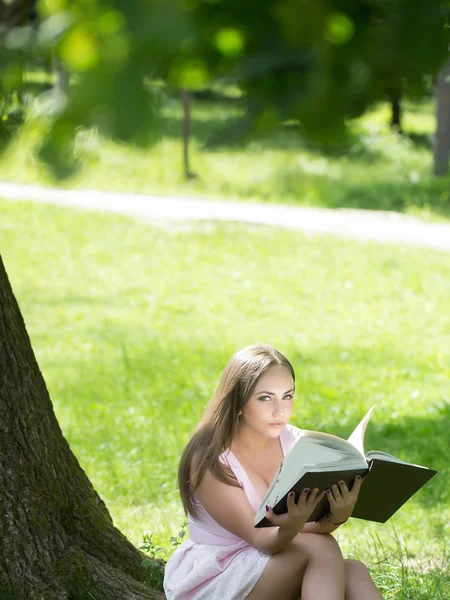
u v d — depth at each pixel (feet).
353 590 13.24
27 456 16.56
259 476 14.01
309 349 51.67
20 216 87.15
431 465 31.09
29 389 16.88
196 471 13.51
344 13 3.25
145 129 3.14
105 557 17.17
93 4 3.08
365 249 78.74
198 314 61.77
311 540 12.96
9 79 3.17
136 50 3.11
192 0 3.17
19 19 3.18
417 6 3.19
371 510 13.61
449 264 74.59
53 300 65.92
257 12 3.20
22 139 3.27
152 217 88.07
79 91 3.10
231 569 13.10
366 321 59.52
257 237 82.17
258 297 66.23
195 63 3.22
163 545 22.49
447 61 3.25
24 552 15.94
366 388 42.39
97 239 82.17
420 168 107.24
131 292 68.28
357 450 12.46
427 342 53.83
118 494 27.68
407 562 21.02
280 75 3.27
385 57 3.23
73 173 3.18
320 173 101.50
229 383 13.75
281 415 13.69
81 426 35.88
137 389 42.55
